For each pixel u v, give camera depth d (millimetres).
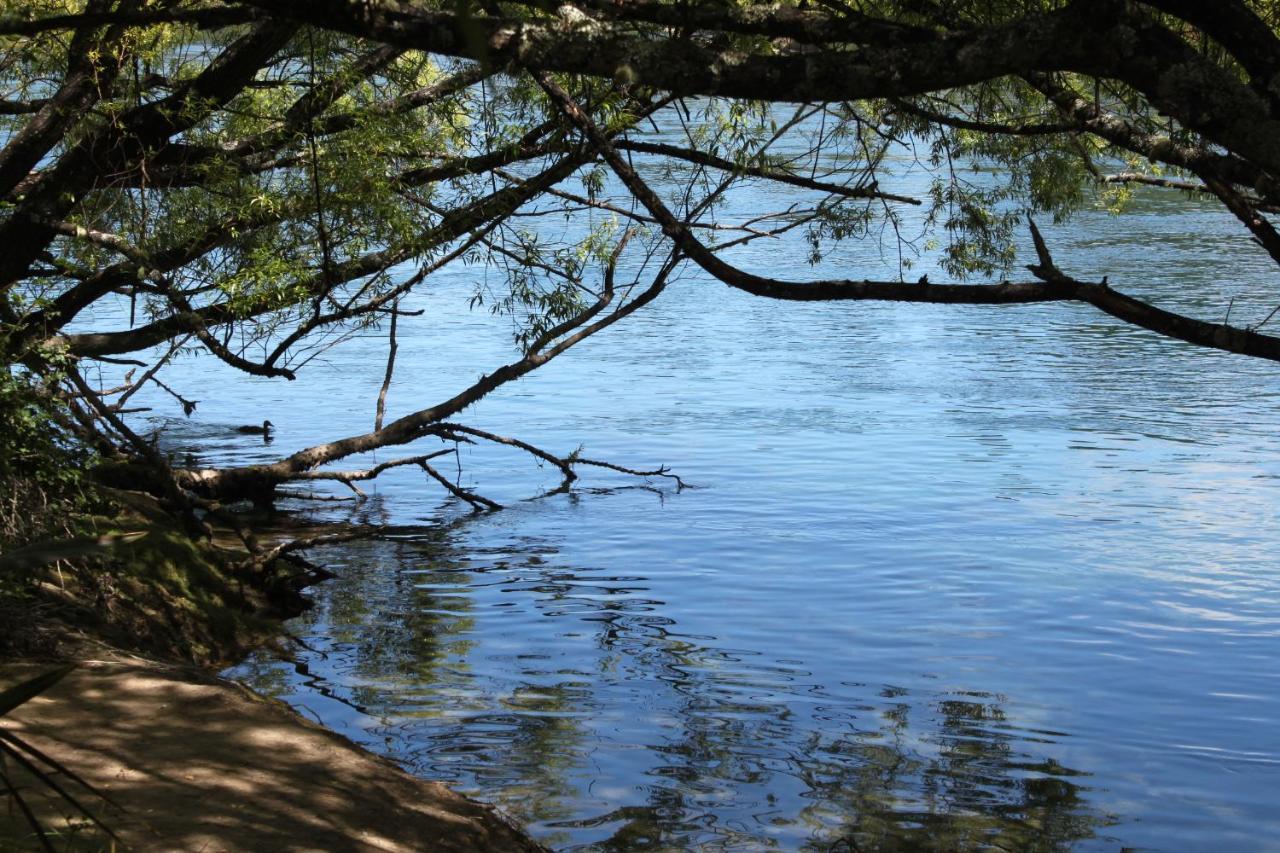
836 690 10945
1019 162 12766
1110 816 8562
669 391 24703
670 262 15117
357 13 4684
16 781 6574
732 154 13336
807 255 38406
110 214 13414
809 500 17609
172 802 6539
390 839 6598
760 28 5035
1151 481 18312
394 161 13672
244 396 24375
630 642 12148
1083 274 34875
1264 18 9023
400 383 25250
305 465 16859
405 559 15086
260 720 7840
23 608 9391
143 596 11250
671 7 5020
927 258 37438
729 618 12945
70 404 12703
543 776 8891
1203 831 8359
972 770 9281
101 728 7457
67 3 12648
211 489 16562
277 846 6195
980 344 29078
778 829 8180
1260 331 27578
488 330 30438
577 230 34375
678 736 9773
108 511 12828
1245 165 5820
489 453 20625
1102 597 13586
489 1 4953
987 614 13062
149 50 12727
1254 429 21406
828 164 35562
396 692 10609
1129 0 4699
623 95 12695
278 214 12992
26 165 12766
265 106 13820
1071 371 26250
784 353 28266
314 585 13977
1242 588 13844
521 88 12836
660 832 8047
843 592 13805
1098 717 10422
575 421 22531
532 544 15781
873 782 9016
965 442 20688
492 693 10672
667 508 17328
